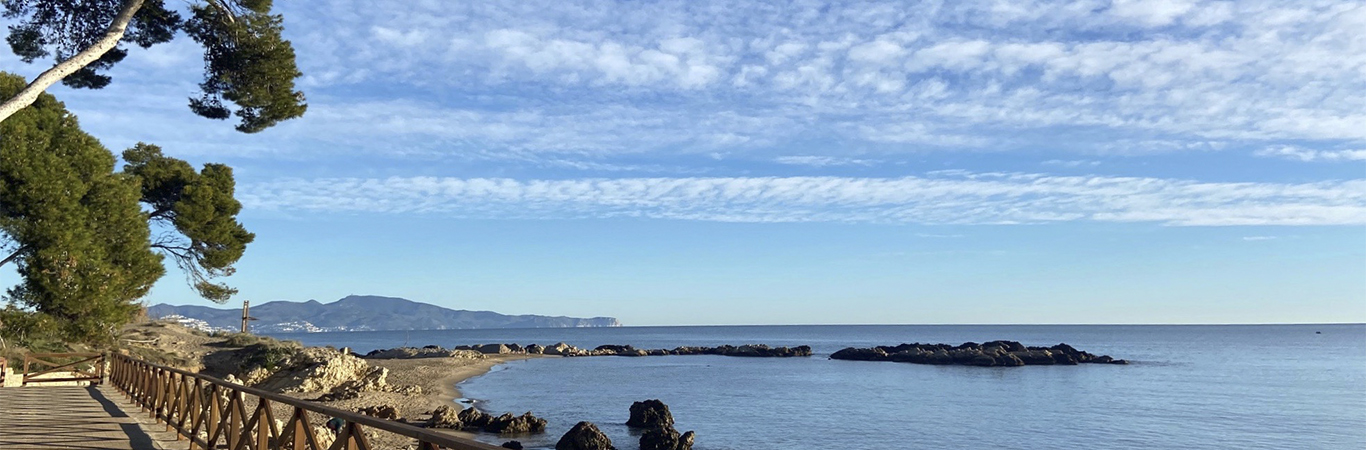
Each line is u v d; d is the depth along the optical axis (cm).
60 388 2211
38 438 1252
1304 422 3853
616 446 2877
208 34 1744
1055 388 5706
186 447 1182
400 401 3909
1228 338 18862
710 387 5641
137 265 2781
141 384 1741
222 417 1028
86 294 2480
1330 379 6431
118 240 2750
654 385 5788
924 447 3044
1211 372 7375
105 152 2853
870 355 10000
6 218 2453
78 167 2678
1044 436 3369
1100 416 4025
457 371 7025
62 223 2503
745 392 5234
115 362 2345
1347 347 13100
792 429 3422
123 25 1565
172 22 1734
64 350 2872
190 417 1233
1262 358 9812
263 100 1789
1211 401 4794
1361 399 4884
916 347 10894
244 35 1717
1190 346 13962
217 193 3634
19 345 2695
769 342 17975
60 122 2753
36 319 2369
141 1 1597
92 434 1299
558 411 3928
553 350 11581
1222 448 3133
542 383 5931
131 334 4422
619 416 3688
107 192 2738
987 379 6594
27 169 2439
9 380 2322
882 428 3503
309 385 4003
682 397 4838
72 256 2473
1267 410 4328
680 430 3341
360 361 4391
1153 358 9969
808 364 8981
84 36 1694
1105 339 18875
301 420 709
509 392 5094
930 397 4975
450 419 3033
